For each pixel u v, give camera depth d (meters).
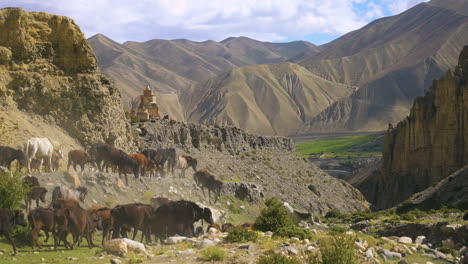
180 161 52.38
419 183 126.94
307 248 22.19
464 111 122.50
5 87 52.44
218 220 45.91
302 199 98.31
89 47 62.91
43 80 56.12
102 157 36.44
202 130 99.00
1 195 23.70
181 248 23.05
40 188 26.48
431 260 23.72
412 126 132.62
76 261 18.92
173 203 26.67
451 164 121.81
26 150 31.86
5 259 18.22
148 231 25.34
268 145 121.94
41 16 60.38
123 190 36.72
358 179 171.38
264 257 18.22
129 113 91.88
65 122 56.28
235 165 96.88
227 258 19.86
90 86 60.47
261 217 29.05
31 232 21.84
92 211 23.56
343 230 35.94
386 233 41.38
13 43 56.66
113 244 20.91
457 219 48.06
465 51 140.25
